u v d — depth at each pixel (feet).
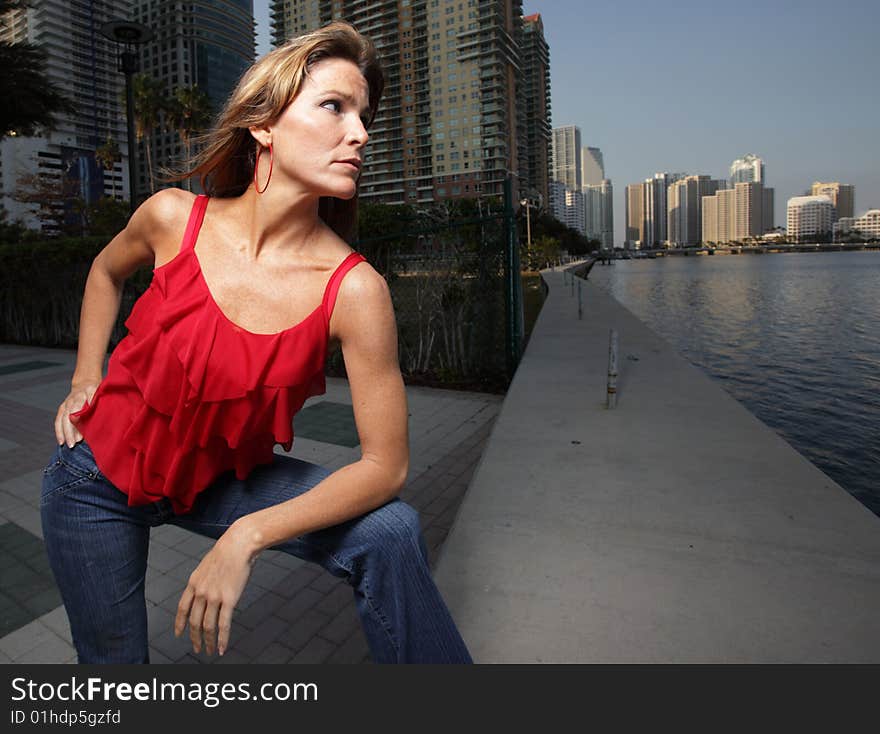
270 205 3.01
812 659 6.14
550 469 12.28
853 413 34.01
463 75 382.42
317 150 2.84
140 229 3.54
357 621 8.16
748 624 6.81
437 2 384.06
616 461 12.69
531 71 540.52
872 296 117.19
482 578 7.99
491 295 24.64
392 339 3.10
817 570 8.02
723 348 61.57
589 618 6.98
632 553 8.62
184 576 9.63
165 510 3.60
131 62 31.42
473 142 384.47
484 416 19.43
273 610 8.48
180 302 3.04
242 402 3.04
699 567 8.17
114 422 3.31
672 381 21.22
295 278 3.07
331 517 2.93
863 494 22.41
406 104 403.95
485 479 11.78
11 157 309.01
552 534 9.30
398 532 3.07
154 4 379.96
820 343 61.98
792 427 31.89
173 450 3.22
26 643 7.86
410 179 405.59
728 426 15.23
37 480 14.15
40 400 23.34
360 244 25.68
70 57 366.22
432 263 25.29
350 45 2.94
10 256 41.88
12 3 46.16
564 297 70.23
